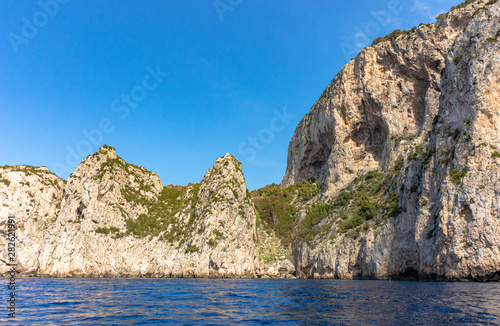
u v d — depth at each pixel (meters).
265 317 26.84
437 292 41.78
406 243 74.38
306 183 139.00
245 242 98.25
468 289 44.34
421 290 44.94
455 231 59.06
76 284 64.75
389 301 34.66
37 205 111.56
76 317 27.25
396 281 68.88
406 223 77.19
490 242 55.44
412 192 78.31
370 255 80.81
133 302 36.88
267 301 37.38
